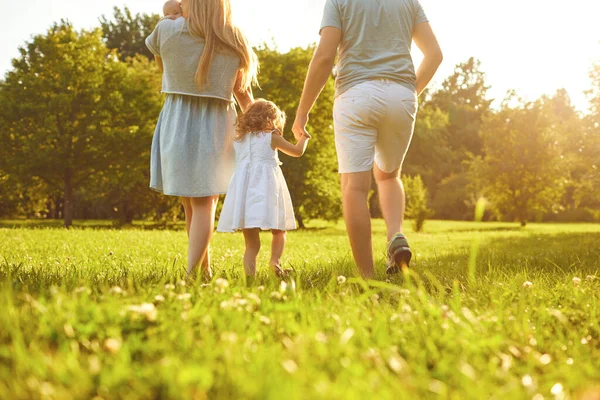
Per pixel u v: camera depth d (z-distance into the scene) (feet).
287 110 106.22
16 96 89.66
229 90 13.44
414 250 32.58
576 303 9.03
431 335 6.55
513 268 17.37
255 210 13.37
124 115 94.22
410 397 4.60
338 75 13.42
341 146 13.17
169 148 12.92
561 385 5.12
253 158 13.80
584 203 183.32
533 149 135.85
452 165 213.05
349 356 5.45
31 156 86.94
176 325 6.23
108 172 93.86
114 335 5.75
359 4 12.98
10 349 5.32
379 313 7.41
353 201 13.00
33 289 8.88
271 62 107.45
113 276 12.35
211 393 4.47
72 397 4.30
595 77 83.97
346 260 18.75
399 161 13.62
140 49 161.58
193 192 12.88
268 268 14.19
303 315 7.14
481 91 249.14
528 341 6.89
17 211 140.15
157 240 33.12
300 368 4.96
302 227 114.52
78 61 92.12
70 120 92.43
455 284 8.85
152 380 4.53
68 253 22.12
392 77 12.93
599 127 85.61
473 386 4.93
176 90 13.03
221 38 13.07
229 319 6.74
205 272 13.26
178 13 13.55
